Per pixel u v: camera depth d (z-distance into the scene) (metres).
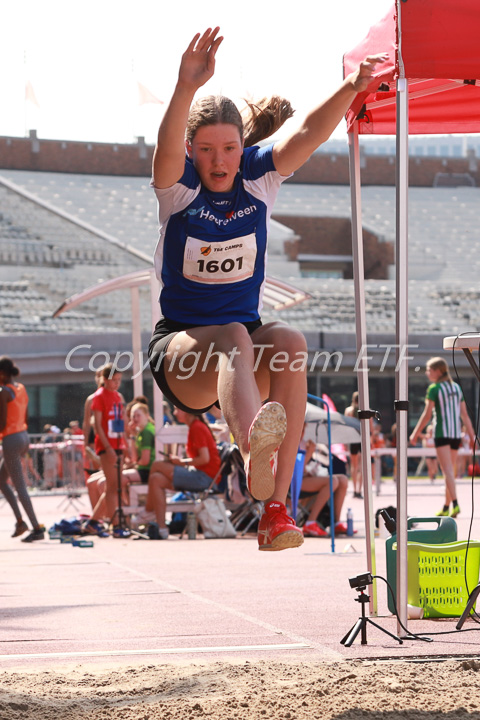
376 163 178.00
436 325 129.88
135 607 18.42
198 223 11.04
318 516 37.53
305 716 9.32
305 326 122.94
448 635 14.41
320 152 176.62
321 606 18.11
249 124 12.23
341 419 35.56
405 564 14.07
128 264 129.50
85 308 117.88
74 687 10.92
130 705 9.95
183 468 37.88
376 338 105.06
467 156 183.62
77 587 22.02
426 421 40.41
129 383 96.19
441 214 172.50
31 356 93.38
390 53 14.23
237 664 11.89
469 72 14.07
